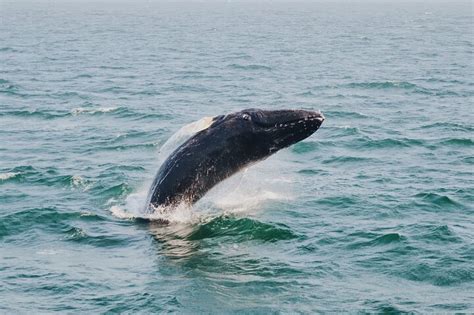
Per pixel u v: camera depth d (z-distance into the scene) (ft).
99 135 260.42
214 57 576.20
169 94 368.68
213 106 331.98
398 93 375.66
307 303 121.29
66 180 191.72
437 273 132.26
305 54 604.49
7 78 422.41
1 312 116.88
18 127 277.03
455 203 173.47
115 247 145.28
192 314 117.29
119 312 117.70
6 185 188.85
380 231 153.38
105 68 489.67
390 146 238.27
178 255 141.38
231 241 148.46
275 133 148.25
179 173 153.58
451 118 296.10
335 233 152.76
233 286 127.44
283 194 179.01
